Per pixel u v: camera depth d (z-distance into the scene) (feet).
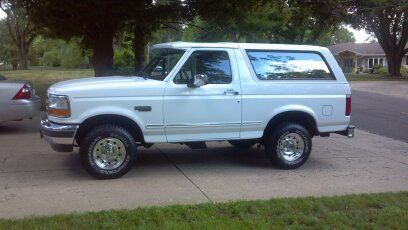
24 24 167.63
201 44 25.12
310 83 26.35
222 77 25.25
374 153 31.14
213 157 29.12
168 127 24.44
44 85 75.20
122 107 23.68
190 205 19.45
